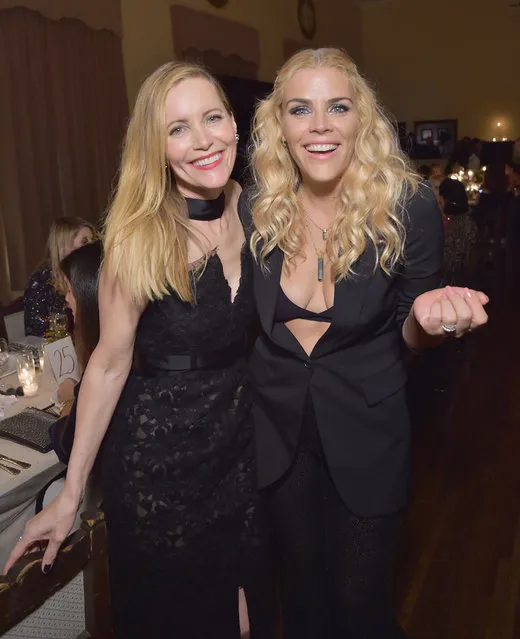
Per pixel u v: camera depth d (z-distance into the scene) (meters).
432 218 1.41
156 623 1.59
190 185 1.44
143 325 1.45
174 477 1.49
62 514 1.39
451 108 11.21
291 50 8.99
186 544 1.52
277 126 1.47
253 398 1.59
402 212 1.39
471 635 2.13
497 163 8.32
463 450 3.44
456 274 4.25
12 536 1.75
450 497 2.99
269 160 1.49
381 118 1.41
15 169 4.87
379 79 11.65
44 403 2.14
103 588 1.06
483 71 10.88
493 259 8.37
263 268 1.47
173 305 1.42
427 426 3.74
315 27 9.70
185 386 1.47
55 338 2.67
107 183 5.69
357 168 1.41
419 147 11.03
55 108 5.16
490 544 2.62
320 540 1.73
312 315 1.46
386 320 1.50
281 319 1.49
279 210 1.46
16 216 4.92
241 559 1.62
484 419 3.82
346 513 1.59
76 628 1.06
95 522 1.04
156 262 1.33
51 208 5.22
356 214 1.39
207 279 1.43
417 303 1.20
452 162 8.42
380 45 11.53
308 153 1.38
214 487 1.54
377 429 1.50
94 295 1.66
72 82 5.27
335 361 1.48
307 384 1.49
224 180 1.37
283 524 1.72
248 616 1.69
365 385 1.48
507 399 4.11
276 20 8.59
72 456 1.43
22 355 2.30
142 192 1.35
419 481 3.14
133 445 1.49
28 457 1.79
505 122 10.88
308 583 1.75
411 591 2.36
